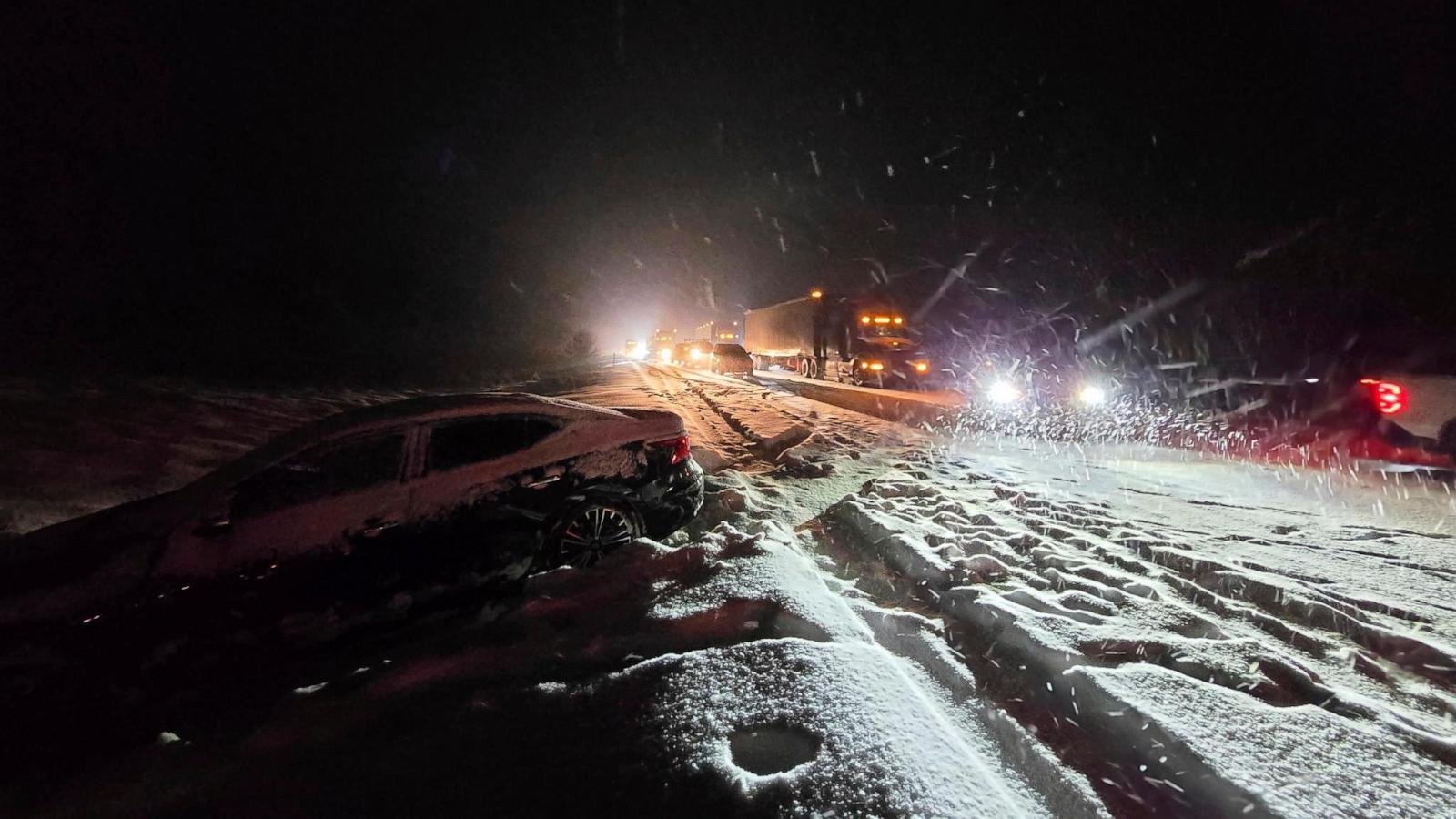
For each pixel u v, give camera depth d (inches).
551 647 128.2
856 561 193.5
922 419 519.5
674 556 169.5
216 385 601.9
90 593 123.6
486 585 155.5
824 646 116.6
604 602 149.6
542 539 168.2
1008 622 135.1
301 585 137.4
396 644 140.9
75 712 116.6
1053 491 270.8
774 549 170.4
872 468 332.5
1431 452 281.4
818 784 80.9
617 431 187.5
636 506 184.5
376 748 96.8
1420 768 88.0
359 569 142.9
